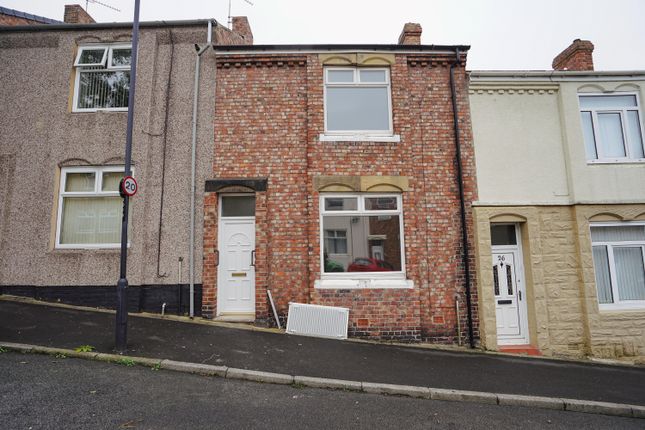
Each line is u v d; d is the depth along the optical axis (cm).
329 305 832
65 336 654
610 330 846
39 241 877
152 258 869
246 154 890
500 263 901
